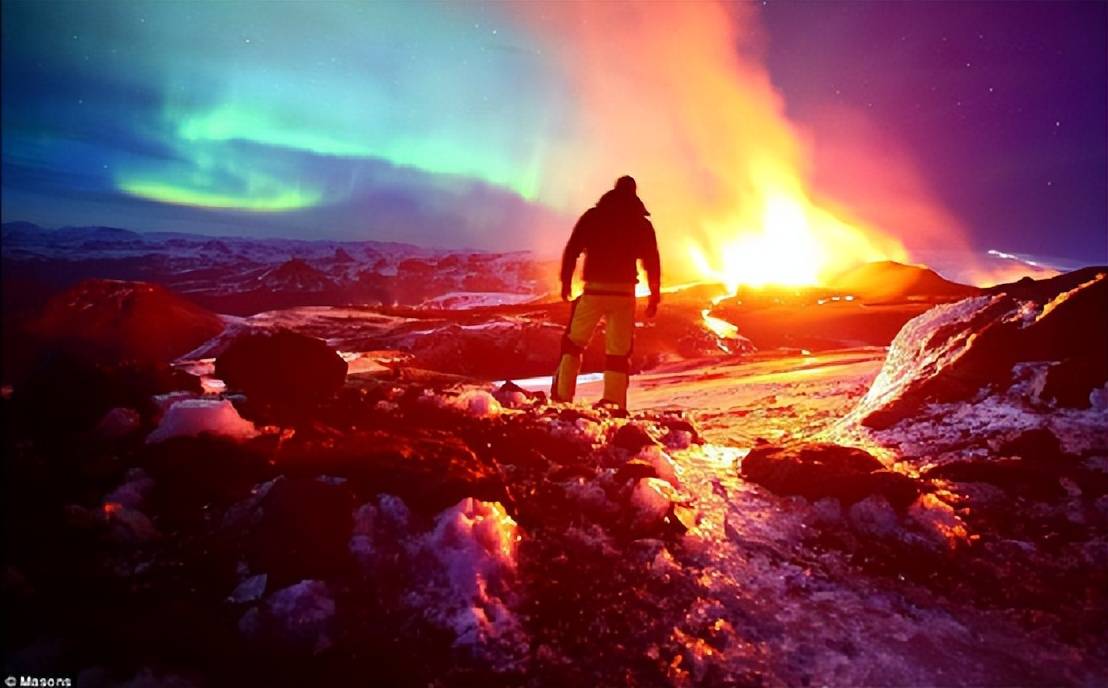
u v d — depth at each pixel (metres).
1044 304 4.90
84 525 2.49
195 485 2.79
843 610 2.70
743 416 6.49
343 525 2.55
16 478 2.60
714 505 3.40
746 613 2.63
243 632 2.20
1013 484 3.58
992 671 2.39
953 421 4.38
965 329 5.10
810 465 3.57
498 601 2.48
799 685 2.28
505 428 3.84
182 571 2.40
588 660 2.32
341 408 3.79
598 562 2.82
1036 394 4.28
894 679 2.32
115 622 2.14
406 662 2.21
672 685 2.25
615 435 3.90
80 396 3.23
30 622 2.09
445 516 2.67
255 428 3.25
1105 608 2.75
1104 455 3.71
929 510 3.29
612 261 5.34
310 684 2.09
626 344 5.38
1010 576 2.96
